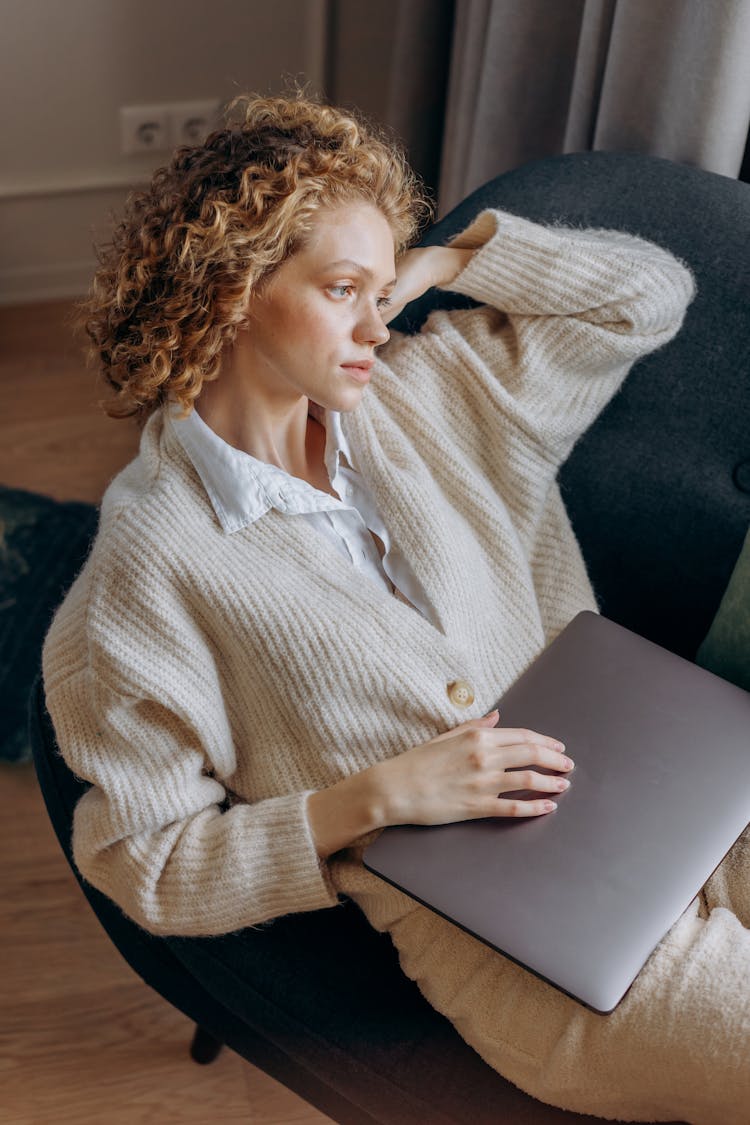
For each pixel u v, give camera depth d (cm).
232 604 98
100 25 208
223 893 98
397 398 119
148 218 96
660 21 127
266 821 99
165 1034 148
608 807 99
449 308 130
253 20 215
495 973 98
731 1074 88
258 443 102
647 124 135
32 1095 142
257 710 105
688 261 122
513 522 121
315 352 94
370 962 106
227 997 104
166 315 94
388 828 99
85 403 219
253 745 107
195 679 97
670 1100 92
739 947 93
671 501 125
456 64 177
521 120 160
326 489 113
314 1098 107
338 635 101
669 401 124
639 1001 90
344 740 104
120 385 104
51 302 238
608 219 126
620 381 123
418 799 96
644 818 98
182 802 99
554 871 95
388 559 111
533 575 123
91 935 156
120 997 151
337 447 111
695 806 99
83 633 98
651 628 132
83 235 233
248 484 99
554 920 92
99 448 211
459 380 121
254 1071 146
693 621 129
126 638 95
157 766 99
